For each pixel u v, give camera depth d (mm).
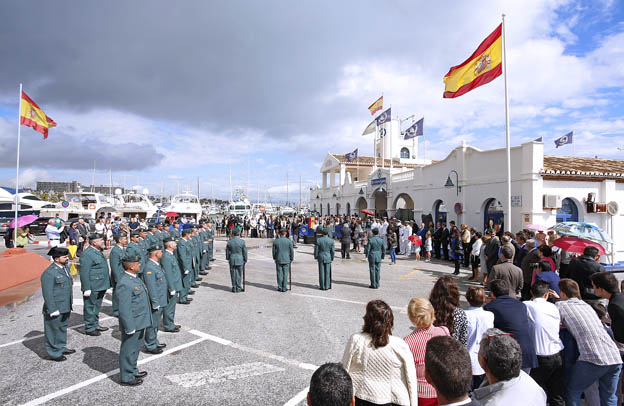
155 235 13805
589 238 7781
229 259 10219
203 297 9586
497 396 2281
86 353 5863
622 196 14984
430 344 2199
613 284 4121
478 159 16625
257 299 9352
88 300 6691
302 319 7602
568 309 3934
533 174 13766
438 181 19562
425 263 15750
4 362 5480
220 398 4441
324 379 1941
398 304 8867
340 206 37062
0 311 8312
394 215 24469
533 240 8625
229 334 6719
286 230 10398
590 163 17250
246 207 50031
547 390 3994
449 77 14836
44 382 4844
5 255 12234
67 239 16297
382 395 2875
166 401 4367
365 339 3006
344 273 13469
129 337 4777
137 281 4992
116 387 4715
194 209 38531
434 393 3125
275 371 5188
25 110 16188
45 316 5500
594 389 3895
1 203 31219
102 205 35219
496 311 3820
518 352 2326
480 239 11883
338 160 37781
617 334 3953
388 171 26219
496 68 12812
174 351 5930
